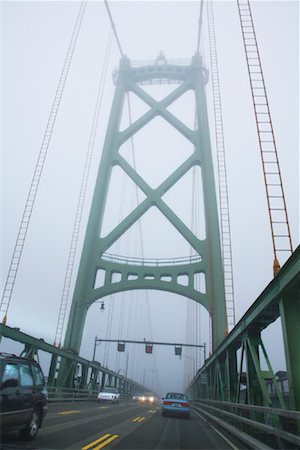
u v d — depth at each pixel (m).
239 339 15.25
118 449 8.26
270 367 11.02
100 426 12.70
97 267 42.44
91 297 40.59
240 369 14.32
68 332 37.78
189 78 56.00
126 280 41.28
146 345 52.12
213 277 38.59
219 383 21.52
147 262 42.62
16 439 8.44
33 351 24.78
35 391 8.61
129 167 49.22
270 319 11.83
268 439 10.32
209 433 13.36
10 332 21.16
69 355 33.22
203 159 48.22
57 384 32.53
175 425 15.62
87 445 8.40
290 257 8.18
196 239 42.91
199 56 57.66
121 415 18.95
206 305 38.75
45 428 10.82
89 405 27.05
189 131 51.44
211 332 37.06
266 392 10.74
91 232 43.34
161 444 9.77
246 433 11.21
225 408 16.78
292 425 7.86
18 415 7.77
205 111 52.28
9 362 7.92
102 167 48.16
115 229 44.56
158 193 47.06
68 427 11.58
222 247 40.81
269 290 10.14
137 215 45.69
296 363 8.53
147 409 28.56
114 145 51.00
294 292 9.15
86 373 39.22
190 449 9.28
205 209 44.34
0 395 7.23
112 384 59.44
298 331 8.86
